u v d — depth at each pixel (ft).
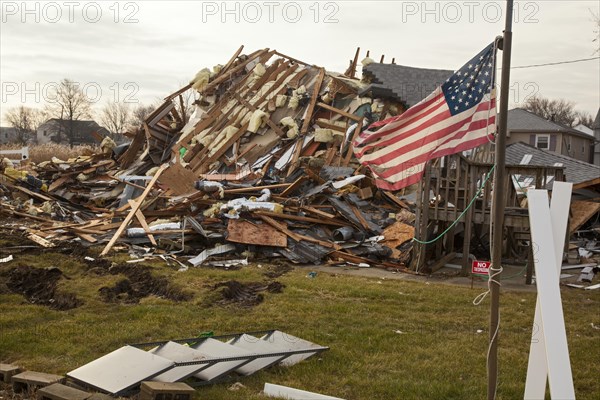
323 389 22.47
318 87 79.05
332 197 54.80
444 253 49.96
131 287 38.63
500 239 18.02
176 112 89.35
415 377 23.94
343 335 29.17
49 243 49.85
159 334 28.66
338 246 49.14
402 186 30.37
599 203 65.51
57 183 75.56
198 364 21.61
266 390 21.76
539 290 17.07
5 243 49.08
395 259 48.49
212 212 53.57
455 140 28.02
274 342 26.43
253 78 85.81
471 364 25.52
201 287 38.11
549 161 86.22
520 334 30.48
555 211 17.66
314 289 38.83
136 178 70.08
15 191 71.05
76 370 21.85
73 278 40.09
